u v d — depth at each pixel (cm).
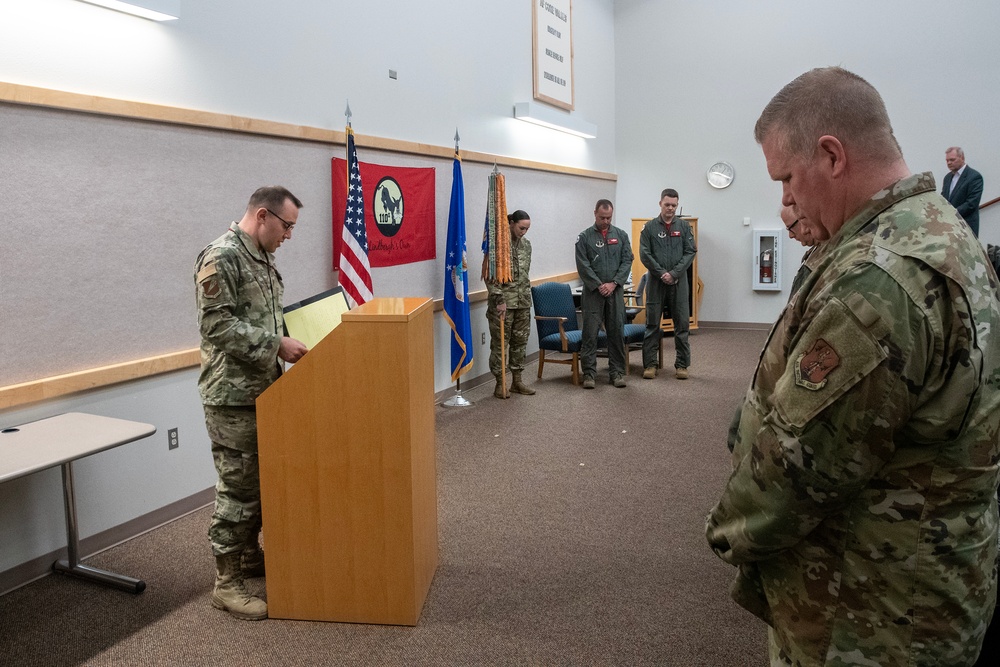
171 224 329
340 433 237
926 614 92
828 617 98
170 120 323
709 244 888
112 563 292
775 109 107
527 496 361
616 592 265
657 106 895
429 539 271
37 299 277
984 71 754
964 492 91
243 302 244
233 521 250
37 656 227
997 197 757
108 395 304
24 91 266
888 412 88
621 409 529
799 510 93
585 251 596
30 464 223
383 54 476
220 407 246
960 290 88
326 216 428
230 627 244
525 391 582
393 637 237
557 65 743
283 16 392
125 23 307
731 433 168
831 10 807
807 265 121
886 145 99
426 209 527
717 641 233
